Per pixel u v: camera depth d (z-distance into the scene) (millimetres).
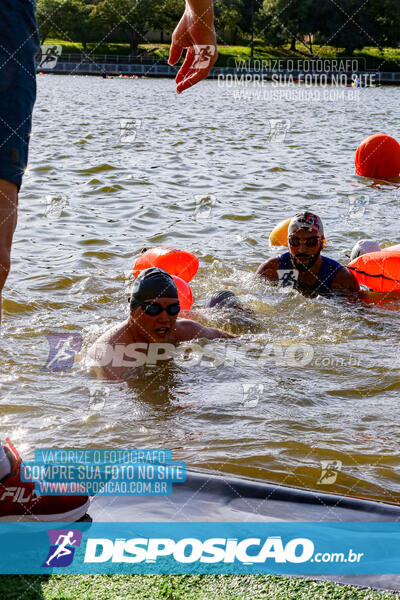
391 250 5949
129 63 66188
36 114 25250
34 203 9258
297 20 63688
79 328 4746
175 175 12055
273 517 2240
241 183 11414
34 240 7328
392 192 11141
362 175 12625
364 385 3902
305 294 5777
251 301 5461
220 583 1840
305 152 16172
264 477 2814
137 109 29922
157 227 8133
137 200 9719
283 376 4004
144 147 16156
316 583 1856
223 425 3336
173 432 3240
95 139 17594
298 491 2432
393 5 61125
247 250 7133
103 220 8430
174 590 1802
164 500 2326
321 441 3188
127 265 6504
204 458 2959
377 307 5477
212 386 3844
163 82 59000
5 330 4609
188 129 21344
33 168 12195
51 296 5445
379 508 2334
